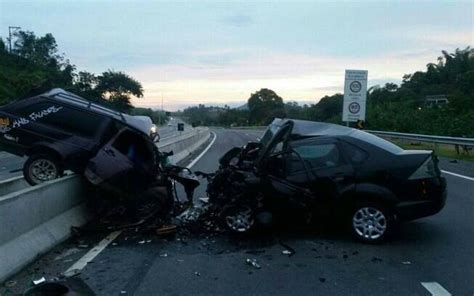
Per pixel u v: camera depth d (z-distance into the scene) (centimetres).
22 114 1038
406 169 772
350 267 642
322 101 7800
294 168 802
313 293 548
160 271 626
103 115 1021
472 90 6128
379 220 761
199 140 3512
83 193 907
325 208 785
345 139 804
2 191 934
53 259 673
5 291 545
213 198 873
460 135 2758
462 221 910
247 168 865
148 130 1023
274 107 14050
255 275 611
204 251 721
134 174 896
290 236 807
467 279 592
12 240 624
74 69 9506
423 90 8381
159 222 864
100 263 658
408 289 559
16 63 9300
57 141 1014
